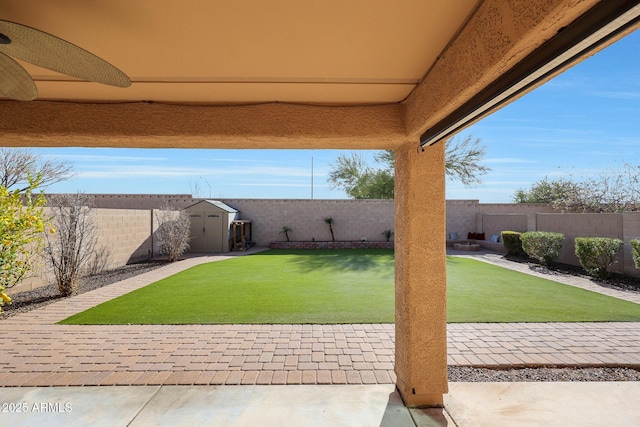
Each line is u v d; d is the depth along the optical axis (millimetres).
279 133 2838
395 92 2684
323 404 3043
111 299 6551
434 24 1762
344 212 17531
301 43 1949
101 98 2742
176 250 11984
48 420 2795
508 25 1362
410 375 2979
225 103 2842
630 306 5988
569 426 2723
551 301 6340
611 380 3479
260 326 5012
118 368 3693
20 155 12117
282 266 10547
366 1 1559
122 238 10922
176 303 6238
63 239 6895
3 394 3189
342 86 2545
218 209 15125
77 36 1877
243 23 1740
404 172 3025
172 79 2408
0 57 1656
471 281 8156
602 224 9289
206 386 3340
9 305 6105
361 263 11062
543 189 22828
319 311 5719
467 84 1742
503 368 3740
